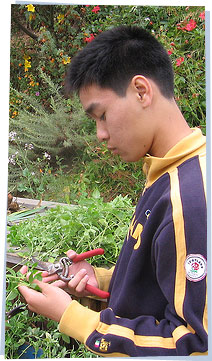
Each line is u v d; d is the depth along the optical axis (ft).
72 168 9.46
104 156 8.44
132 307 2.62
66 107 9.54
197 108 7.19
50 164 9.84
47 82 9.76
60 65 9.48
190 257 2.24
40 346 4.08
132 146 2.67
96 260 3.92
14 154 9.09
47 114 9.68
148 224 2.51
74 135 9.48
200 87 6.91
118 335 2.39
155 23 7.78
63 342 4.28
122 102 2.60
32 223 4.57
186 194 2.33
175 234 2.27
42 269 3.73
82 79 2.70
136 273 2.59
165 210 2.40
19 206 6.31
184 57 7.04
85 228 3.98
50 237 4.08
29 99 9.91
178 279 2.27
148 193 2.69
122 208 4.57
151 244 2.53
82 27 9.00
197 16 7.24
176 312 2.30
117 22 8.18
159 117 2.63
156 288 2.61
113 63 2.62
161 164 2.58
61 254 4.01
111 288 3.20
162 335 2.34
